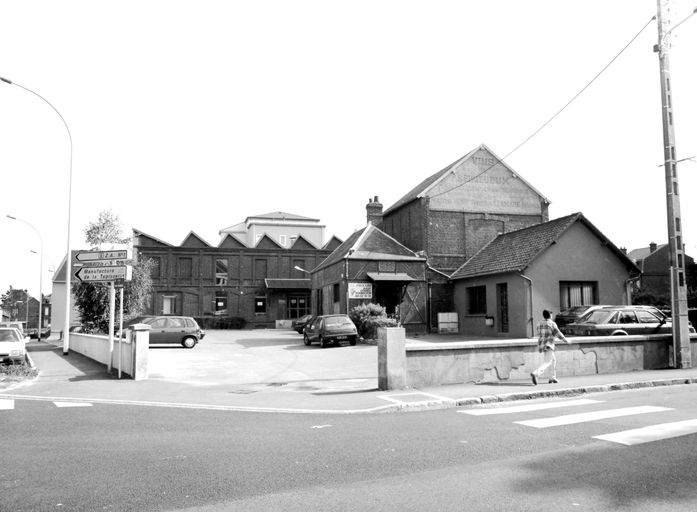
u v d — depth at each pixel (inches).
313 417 354.3
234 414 366.0
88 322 1123.9
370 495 192.5
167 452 254.7
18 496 193.2
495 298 1093.1
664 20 591.5
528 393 434.9
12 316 3722.9
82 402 422.9
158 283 1966.0
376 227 1268.5
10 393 468.4
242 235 2608.3
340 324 970.1
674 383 504.7
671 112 592.4
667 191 596.7
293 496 191.8
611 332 761.6
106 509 180.1
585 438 273.4
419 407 393.1
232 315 2018.9
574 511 175.2
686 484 199.9
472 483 204.7
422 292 1202.6
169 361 775.7
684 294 592.7
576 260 1025.5
